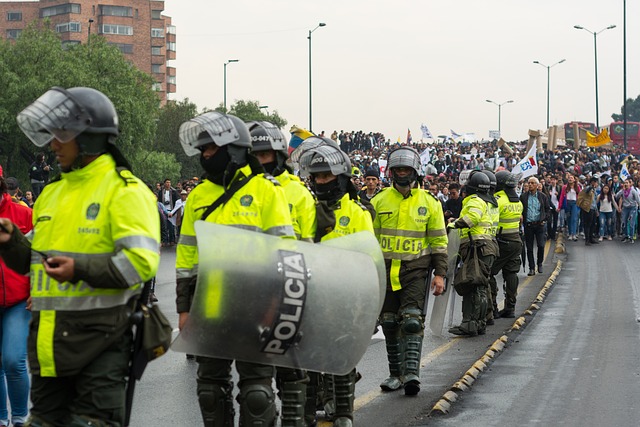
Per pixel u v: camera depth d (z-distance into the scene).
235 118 7.00
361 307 6.73
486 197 14.66
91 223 5.39
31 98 51.34
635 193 36.25
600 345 13.49
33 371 5.39
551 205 34.50
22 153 52.47
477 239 14.45
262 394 6.63
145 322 5.47
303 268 6.51
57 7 152.25
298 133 17.84
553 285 22.16
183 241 7.03
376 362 12.32
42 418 5.46
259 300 6.36
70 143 5.41
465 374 11.05
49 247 5.43
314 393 8.34
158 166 62.56
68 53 54.59
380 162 40.53
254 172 7.00
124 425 5.48
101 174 5.46
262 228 6.89
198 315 6.23
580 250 32.72
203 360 6.84
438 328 13.07
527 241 24.27
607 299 19.30
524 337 14.37
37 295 5.42
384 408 9.47
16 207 8.33
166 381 10.91
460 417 9.14
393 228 10.11
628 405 9.65
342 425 7.99
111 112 5.49
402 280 10.08
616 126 103.75
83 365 5.31
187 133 6.98
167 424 8.87
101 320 5.32
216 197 6.99
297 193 8.34
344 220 8.60
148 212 5.43
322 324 6.58
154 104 58.53
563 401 9.85
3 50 52.66
